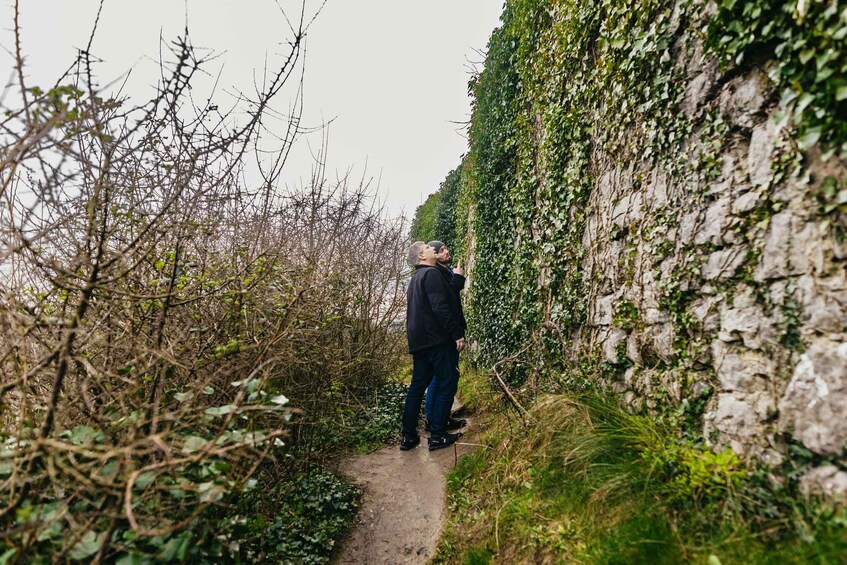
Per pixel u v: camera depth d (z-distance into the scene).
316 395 3.97
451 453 4.07
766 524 1.67
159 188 2.43
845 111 1.57
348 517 3.25
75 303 2.29
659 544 1.80
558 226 4.03
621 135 3.12
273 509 3.00
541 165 4.60
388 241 6.95
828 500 1.54
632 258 2.92
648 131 2.76
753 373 1.94
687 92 2.43
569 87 3.94
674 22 2.51
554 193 4.16
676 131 2.50
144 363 2.00
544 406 3.21
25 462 1.65
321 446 4.10
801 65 1.72
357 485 3.69
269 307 3.18
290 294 3.24
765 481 1.79
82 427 1.81
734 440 1.99
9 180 1.59
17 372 1.82
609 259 3.24
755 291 1.96
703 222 2.29
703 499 1.92
